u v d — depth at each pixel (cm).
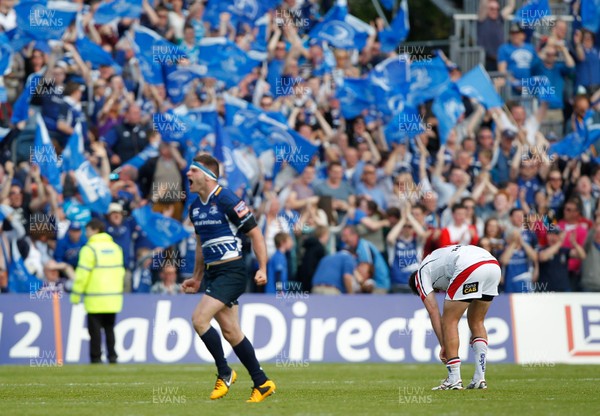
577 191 6141
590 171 6294
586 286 5797
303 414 2384
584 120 6500
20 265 5412
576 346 5469
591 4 6712
